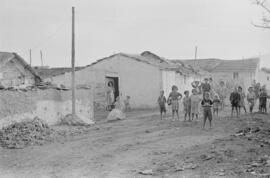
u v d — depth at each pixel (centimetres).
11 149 1495
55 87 2261
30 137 1688
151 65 3681
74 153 1365
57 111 2281
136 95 3741
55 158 1294
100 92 3703
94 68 3856
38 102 2077
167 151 1292
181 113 2836
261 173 909
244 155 1107
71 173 1073
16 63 2611
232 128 1761
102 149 1414
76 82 3766
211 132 1670
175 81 4091
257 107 3250
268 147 1196
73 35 2369
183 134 1655
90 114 2683
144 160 1180
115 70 3803
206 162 1070
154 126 2016
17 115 1878
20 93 1909
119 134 1788
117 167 1112
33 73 2706
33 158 1311
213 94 2414
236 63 6022
